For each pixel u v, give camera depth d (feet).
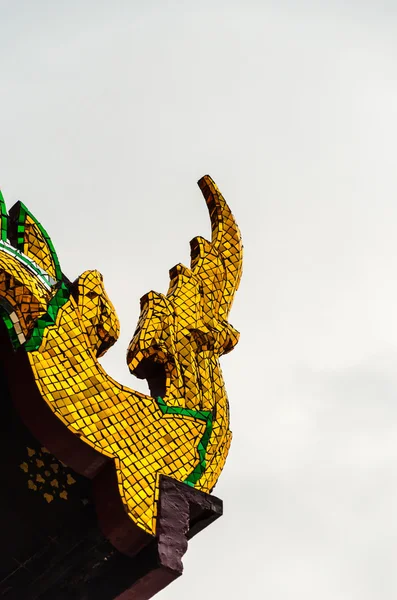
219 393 57.77
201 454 54.34
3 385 52.65
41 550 53.47
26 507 53.42
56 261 55.36
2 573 53.16
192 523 53.83
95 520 53.21
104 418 52.13
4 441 53.21
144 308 57.82
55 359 51.85
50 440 51.03
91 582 53.01
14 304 51.21
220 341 59.52
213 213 64.90
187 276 60.54
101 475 51.96
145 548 51.72
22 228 54.54
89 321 53.57
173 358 56.44
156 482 51.98
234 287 62.64
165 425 53.88
